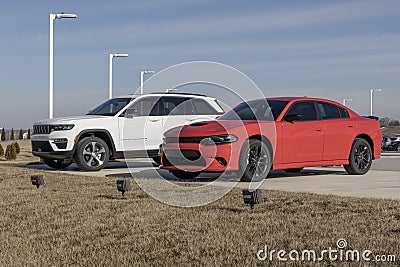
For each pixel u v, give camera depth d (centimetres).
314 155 1037
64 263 475
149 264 465
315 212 647
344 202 710
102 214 672
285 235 543
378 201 717
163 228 588
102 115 1310
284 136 992
